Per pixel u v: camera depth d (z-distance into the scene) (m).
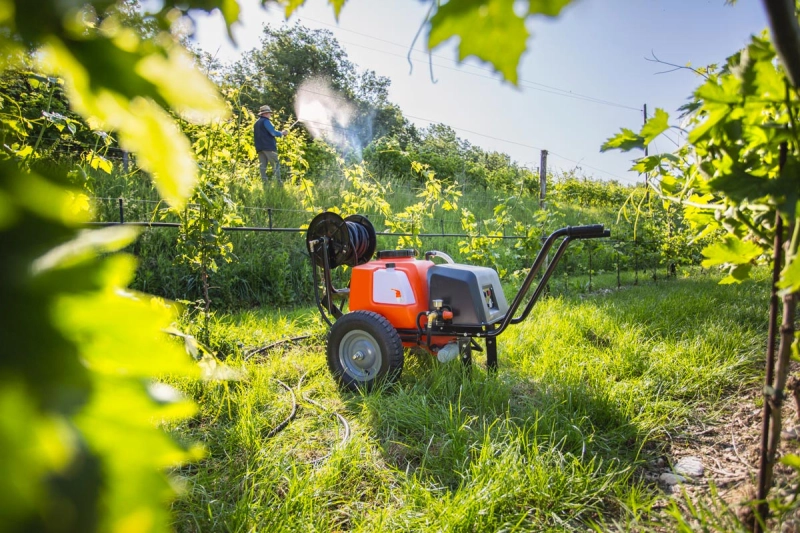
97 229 0.23
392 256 4.31
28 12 0.26
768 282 8.13
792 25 0.59
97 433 0.23
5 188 0.22
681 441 3.01
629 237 10.66
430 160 16.27
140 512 0.23
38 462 0.21
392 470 2.67
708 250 1.42
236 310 6.62
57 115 3.24
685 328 5.12
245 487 2.35
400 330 3.92
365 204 8.20
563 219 14.70
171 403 0.26
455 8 0.27
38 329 0.21
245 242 7.50
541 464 2.48
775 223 1.32
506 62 0.28
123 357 0.24
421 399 3.30
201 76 0.31
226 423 3.10
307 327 5.63
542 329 5.13
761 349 4.37
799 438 2.38
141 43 0.31
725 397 3.62
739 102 1.02
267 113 9.83
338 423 3.23
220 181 4.61
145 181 7.68
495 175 19.02
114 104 0.31
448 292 3.78
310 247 4.25
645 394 3.54
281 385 3.82
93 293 0.22
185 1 0.36
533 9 0.27
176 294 6.43
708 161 1.40
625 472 2.63
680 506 2.29
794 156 1.03
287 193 9.31
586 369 3.98
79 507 0.21
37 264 0.21
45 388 0.21
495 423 3.05
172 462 0.25
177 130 0.33
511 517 2.23
